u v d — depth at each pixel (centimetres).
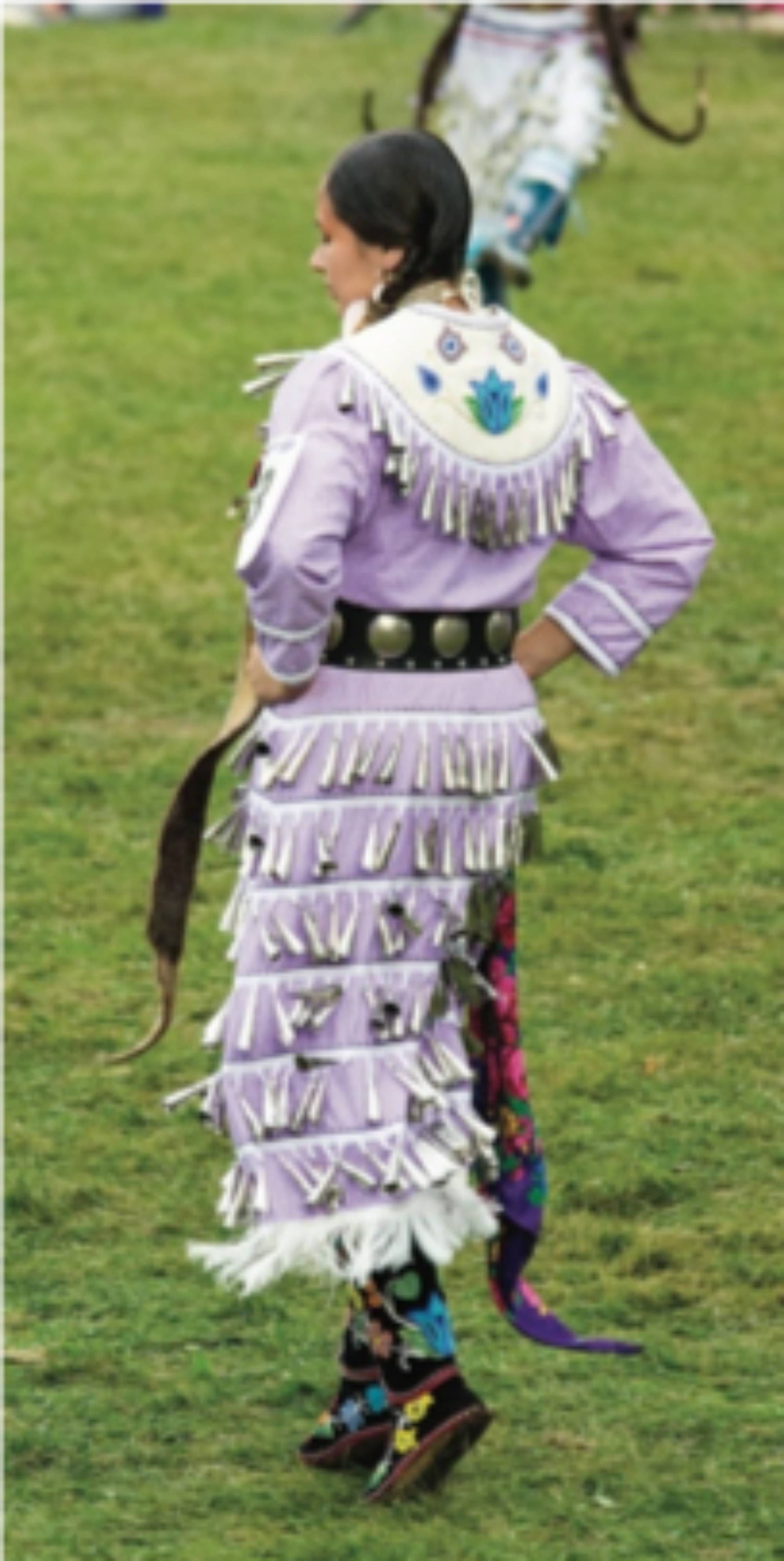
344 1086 1148
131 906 2023
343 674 1149
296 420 1130
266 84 5600
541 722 1209
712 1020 1786
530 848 1198
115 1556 1157
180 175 4859
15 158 4966
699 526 1209
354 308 1185
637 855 2102
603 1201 1528
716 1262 1453
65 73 5706
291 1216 1147
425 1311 1175
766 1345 1364
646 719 2434
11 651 2619
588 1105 1653
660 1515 1189
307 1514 1198
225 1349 1367
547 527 1177
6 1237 1504
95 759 2350
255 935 1155
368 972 1151
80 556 2934
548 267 4288
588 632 1209
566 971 1872
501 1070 1212
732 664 2580
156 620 2720
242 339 3894
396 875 1151
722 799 2228
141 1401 1307
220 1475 1238
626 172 4928
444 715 1156
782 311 4047
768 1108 1647
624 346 3828
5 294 4116
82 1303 1419
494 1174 1207
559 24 3002
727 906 1994
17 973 1894
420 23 6216
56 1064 1744
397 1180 1137
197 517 3095
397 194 1165
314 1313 1410
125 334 3903
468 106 3023
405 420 1132
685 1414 1284
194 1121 1658
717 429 3425
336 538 1107
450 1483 1216
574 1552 1152
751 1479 1219
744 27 6169
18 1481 1230
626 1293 1416
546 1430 1270
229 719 1170
